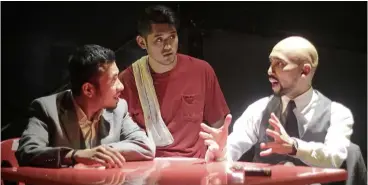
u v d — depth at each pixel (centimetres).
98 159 195
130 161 215
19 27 345
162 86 250
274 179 166
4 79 347
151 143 224
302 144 208
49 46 346
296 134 229
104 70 212
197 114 252
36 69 347
